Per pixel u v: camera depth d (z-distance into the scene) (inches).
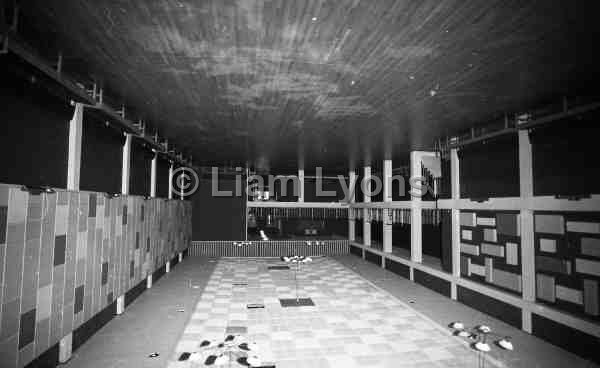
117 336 273.0
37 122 204.4
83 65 191.6
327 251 729.0
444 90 224.4
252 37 154.6
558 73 194.2
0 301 160.6
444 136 374.3
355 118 300.7
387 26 143.1
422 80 205.9
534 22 139.1
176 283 455.2
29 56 161.6
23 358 178.1
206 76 204.8
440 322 311.4
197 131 367.2
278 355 244.2
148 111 288.8
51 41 163.0
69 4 131.2
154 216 427.8
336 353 248.5
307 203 748.6
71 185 237.8
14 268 170.6
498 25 141.4
